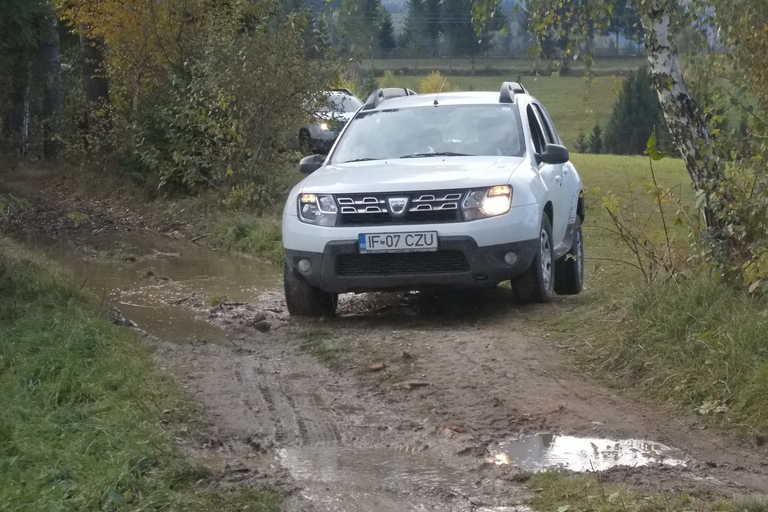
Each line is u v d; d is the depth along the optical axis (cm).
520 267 878
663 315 742
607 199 904
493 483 512
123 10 2244
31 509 439
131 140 2183
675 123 855
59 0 2505
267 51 1792
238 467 530
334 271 881
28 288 915
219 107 1795
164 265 1335
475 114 1010
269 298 1066
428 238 860
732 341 664
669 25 855
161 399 657
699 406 631
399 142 992
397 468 539
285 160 1866
